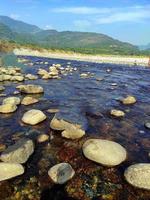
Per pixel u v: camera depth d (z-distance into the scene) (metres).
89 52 104.38
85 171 8.22
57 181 7.52
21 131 11.13
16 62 47.22
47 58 70.38
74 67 43.28
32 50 92.81
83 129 11.53
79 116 13.16
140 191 7.35
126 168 8.29
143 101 18.19
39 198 6.92
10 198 6.85
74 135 10.55
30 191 7.15
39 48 97.56
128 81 28.92
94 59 82.31
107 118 13.66
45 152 9.30
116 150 9.00
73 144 10.05
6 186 7.28
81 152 9.40
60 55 89.81
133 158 9.25
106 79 29.34
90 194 7.18
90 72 36.09
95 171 8.24
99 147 8.95
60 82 24.69
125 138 11.08
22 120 12.27
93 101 17.34
